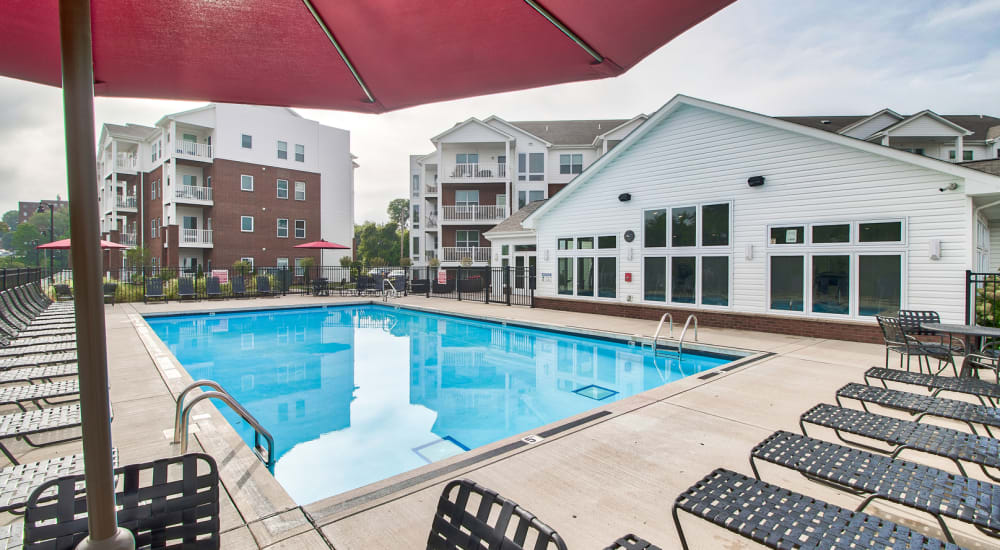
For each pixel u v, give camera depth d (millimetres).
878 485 2223
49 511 1598
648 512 2891
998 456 2561
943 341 7629
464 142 27062
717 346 8414
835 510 1998
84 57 1259
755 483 2242
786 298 9656
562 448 3865
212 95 2322
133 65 2049
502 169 27547
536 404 6457
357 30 1949
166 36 1923
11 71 2029
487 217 26875
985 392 3867
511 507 1443
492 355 9586
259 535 2633
